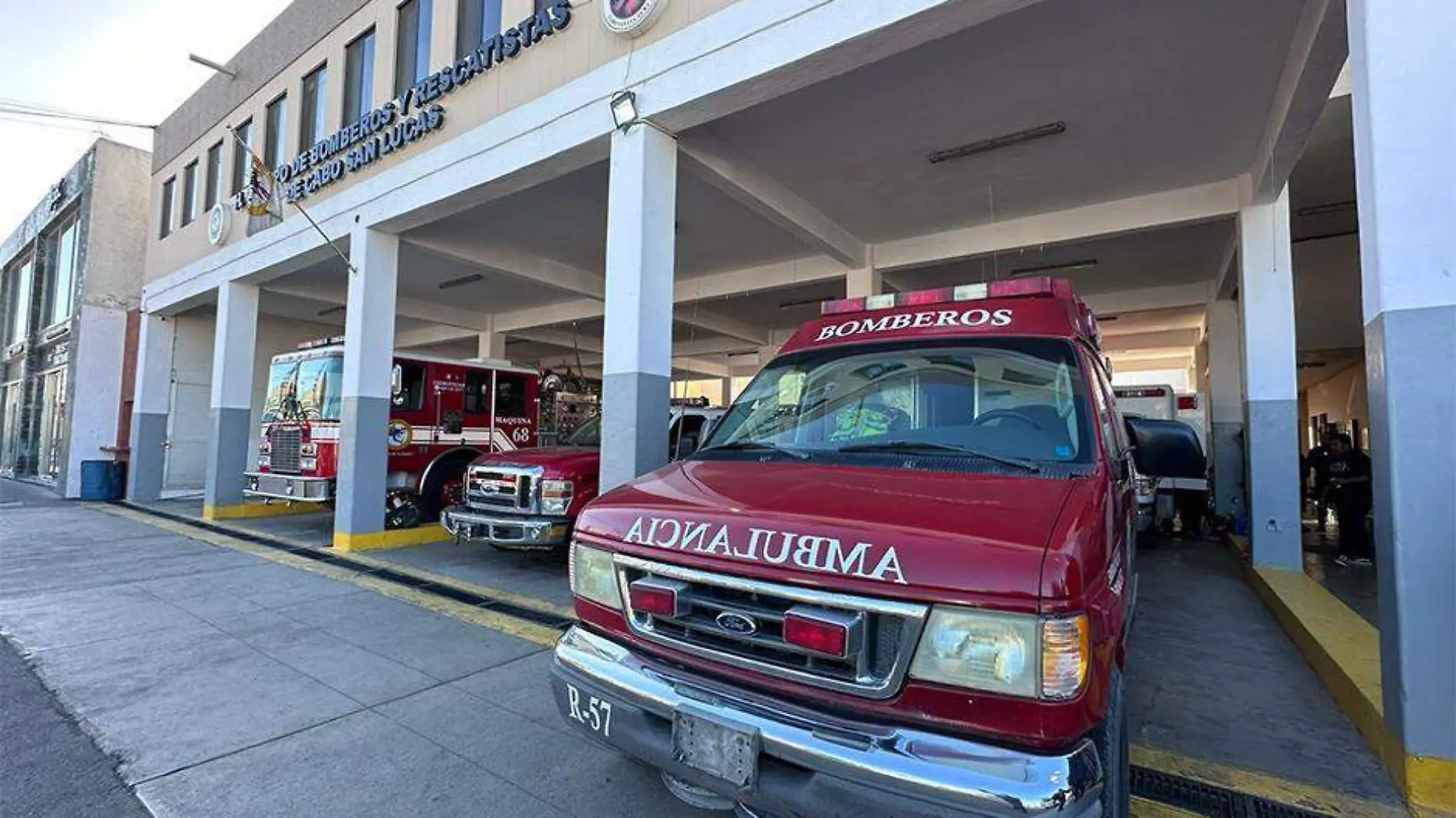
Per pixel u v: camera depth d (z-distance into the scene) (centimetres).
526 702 391
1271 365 703
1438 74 288
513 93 692
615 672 236
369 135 854
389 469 922
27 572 736
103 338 1534
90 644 491
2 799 288
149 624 542
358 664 452
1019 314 324
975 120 634
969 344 316
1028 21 493
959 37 511
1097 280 1143
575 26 641
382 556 822
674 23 570
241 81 1152
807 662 204
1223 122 624
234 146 1162
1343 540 850
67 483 1480
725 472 285
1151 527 991
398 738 346
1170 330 1547
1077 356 294
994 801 168
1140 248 974
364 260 856
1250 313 714
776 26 511
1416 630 283
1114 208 816
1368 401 314
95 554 841
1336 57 464
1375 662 403
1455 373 278
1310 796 295
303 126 1008
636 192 578
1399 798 291
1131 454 362
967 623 183
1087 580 186
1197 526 1107
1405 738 286
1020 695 176
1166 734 358
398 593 641
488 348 1530
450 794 293
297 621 551
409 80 842
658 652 235
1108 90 579
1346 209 819
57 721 364
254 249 1080
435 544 909
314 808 282
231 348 1167
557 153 643
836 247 898
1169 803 290
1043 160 710
